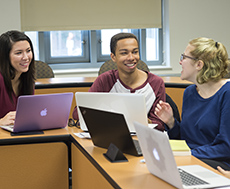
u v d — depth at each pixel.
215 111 1.96
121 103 2.00
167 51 5.75
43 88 3.39
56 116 2.16
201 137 2.03
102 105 2.04
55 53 5.51
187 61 2.00
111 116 1.65
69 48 5.55
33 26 5.18
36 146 2.04
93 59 5.61
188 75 2.02
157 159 1.35
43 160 2.06
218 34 5.83
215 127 1.95
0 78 2.40
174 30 5.64
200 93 2.08
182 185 1.27
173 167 1.26
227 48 5.90
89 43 5.62
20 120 2.05
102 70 3.99
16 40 2.36
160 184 1.34
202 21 5.74
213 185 1.30
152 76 2.46
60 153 2.08
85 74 5.35
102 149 1.82
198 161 1.60
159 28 5.80
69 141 2.11
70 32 5.52
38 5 5.17
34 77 2.55
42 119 2.12
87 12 5.35
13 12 4.96
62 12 5.27
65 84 3.45
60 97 2.10
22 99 1.99
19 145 2.01
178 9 5.63
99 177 1.58
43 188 2.07
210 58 1.94
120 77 2.45
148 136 1.36
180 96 3.42
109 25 5.46
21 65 2.38
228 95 1.90
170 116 2.18
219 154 1.85
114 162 1.61
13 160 2.01
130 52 2.34
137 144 1.86
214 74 1.94
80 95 2.10
